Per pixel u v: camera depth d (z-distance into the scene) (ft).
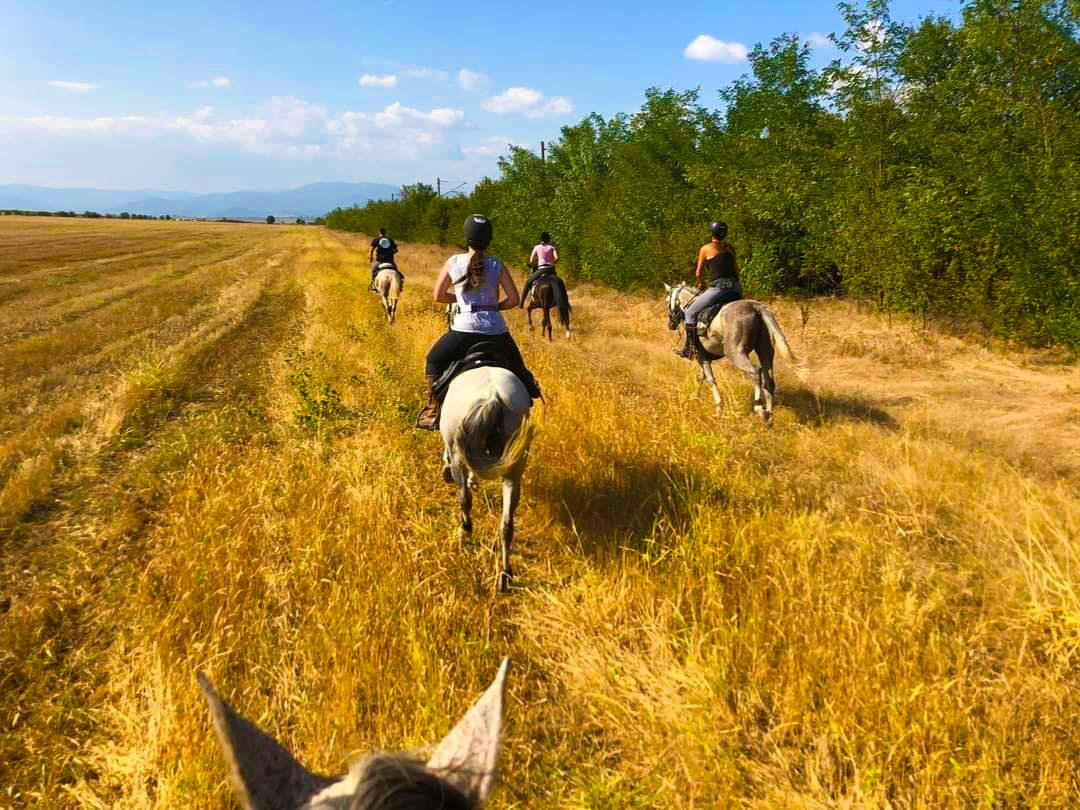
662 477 21.56
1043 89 40.04
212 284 84.84
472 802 3.43
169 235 213.05
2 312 59.62
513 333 51.29
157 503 22.22
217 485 21.77
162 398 33.96
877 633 13.66
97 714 13.04
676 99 73.61
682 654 14.12
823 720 12.13
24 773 11.75
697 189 66.80
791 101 60.80
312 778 3.94
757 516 18.48
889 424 28.68
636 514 19.60
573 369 37.47
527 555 18.74
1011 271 39.27
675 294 35.12
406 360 40.19
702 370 32.99
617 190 77.05
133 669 13.88
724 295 29.71
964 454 23.97
